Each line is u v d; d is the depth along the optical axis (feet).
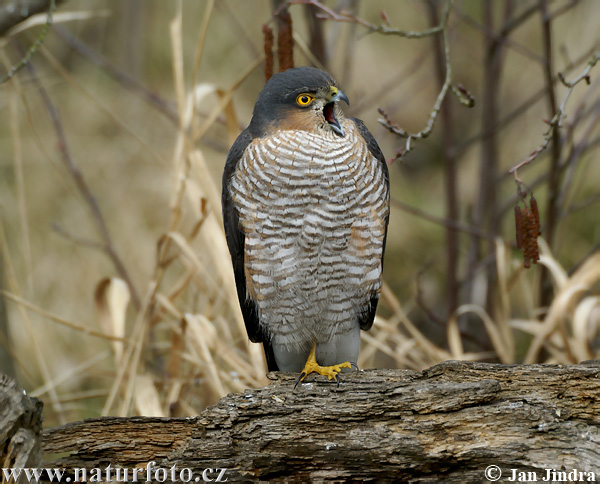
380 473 20.51
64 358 42.22
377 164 25.29
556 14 32.48
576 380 20.95
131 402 29.37
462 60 53.16
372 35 53.11
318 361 27.66
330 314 26.02
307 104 24.64
